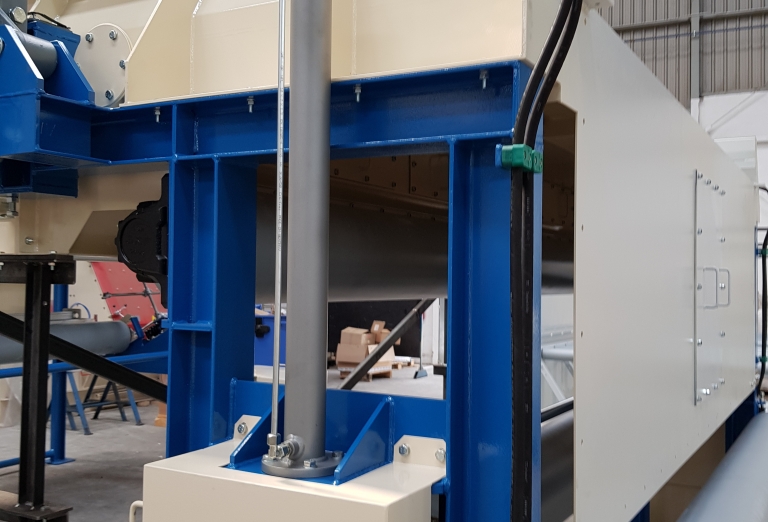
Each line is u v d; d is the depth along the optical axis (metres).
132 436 4.96
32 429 2.10
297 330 1.07
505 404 1.07
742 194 3.00
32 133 1.29
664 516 3.45
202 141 1.34
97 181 1.66
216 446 1.22
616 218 1.39
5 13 1.40
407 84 1.13
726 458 2.57
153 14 1.37
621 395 1.40
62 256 1.72
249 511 0.98
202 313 1.33
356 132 1.19
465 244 1.11
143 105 1.34
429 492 1.00
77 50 1.52
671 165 1.82
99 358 2.19
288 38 1.22
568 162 2.02
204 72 1.33
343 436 1.19
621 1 8.09
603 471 1.29
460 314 1.09
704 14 7.70
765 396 5.11
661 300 1.71
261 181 1.78
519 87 1.03
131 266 1.44
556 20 0.95
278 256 1.05
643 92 1.58
